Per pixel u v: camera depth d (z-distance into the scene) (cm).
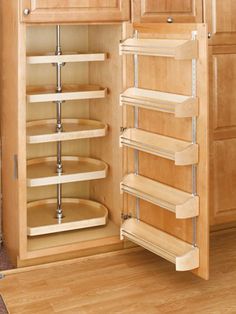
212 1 339
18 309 277
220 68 348
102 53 342
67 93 326
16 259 324
